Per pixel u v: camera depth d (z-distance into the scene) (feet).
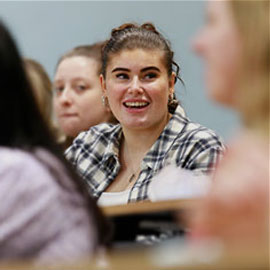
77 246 9.70
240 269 6.47
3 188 9.46
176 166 18.10
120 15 30.19
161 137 18.74
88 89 23.86
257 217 7.66
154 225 12.58
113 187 18.85
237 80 8.72
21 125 10.23
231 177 7.89
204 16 9.27
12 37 10.24
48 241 9.59
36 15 30.94
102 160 19.25
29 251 9.53
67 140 23.86
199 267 6.67
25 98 10.27
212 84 9.00
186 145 18.38
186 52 28.66
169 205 12.47
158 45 19.31
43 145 10.37
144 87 18.84
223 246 7.01
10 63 10.10
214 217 7.86
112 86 19.17
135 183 18.28
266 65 8.30
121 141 19.45
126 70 19.02
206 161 17.90
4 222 9.42
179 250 7.02
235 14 8.63
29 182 9.57
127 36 19.40
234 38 8.71
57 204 9.68
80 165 19.45
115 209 12.75
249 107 8.38
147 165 18.42
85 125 23.75
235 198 7.72
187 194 13.99
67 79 23.98
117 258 7.27
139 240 12.60
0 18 10.32
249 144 8.16
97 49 24.45
